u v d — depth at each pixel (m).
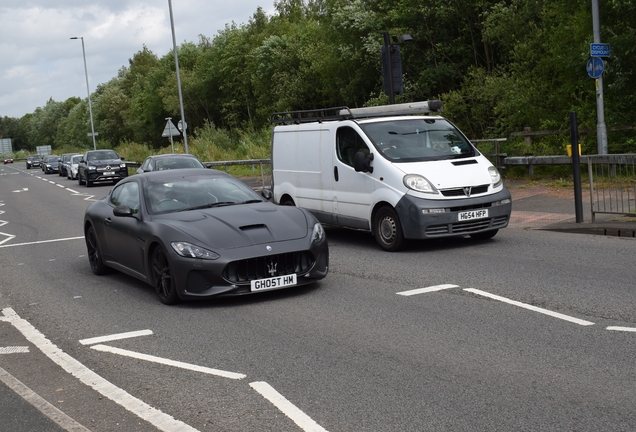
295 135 12.19
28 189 35.94
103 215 9.28
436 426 3.97
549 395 4.33
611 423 3.87
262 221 7.70
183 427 4.17
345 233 12.56
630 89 18.75
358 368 5.07
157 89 65.88
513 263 8.69
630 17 18.11
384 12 32.84
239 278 7.20
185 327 6.60
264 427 4.10
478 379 4.69
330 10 36.75
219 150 40.66
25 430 4.29
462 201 9.66
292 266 7.46
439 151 10.38
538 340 5.50
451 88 29.53
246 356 5.55
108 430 4.21
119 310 7.54
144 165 20.39
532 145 20.69
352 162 10.71
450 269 8.57
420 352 5.36
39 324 7.17
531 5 23.86
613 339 5.41
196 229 7.48
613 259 8.55
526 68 22.33
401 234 9.88
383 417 4.14
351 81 34.38
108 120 88.12
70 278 9.74
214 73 59.47
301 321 6.54
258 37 54.47
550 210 13.21
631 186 10.86
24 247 13.38
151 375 5.22
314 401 4.47
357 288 7.84
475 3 27.22
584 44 18.59
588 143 19.17
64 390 5.02
